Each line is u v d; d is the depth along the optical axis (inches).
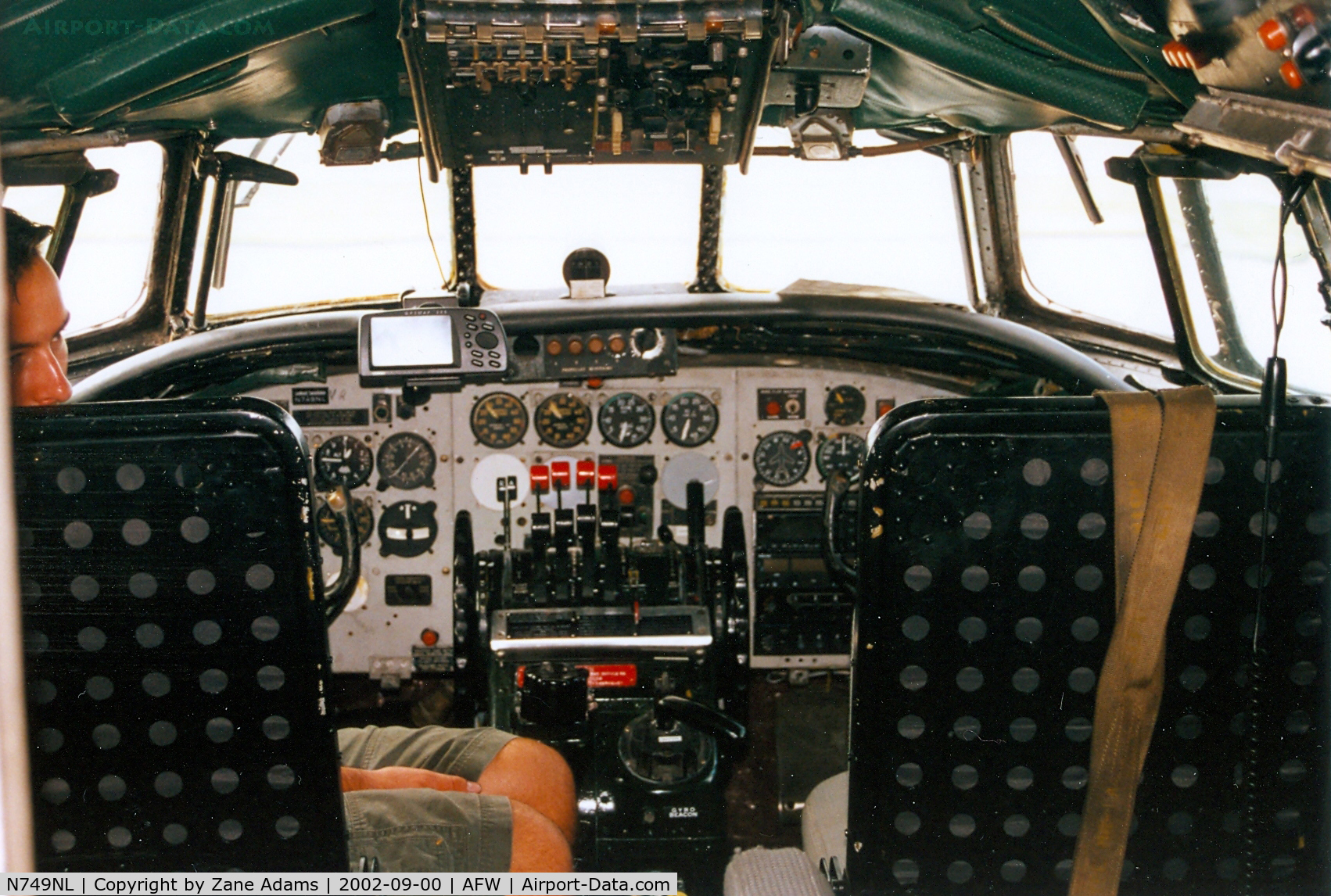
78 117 70.6
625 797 123.3
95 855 56.4
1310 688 56.1
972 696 55.6
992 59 75.7
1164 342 145.9
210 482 51.3
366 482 154.5
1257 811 57.7
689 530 147.9
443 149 96.7
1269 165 81.0
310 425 152.6
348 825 66.4
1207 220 130.3
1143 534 52.1
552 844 73.4
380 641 159.2
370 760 82.4
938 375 152.3
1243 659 55.4
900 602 54.1
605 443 154.8
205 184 134.4
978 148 139.1
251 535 52.0
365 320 127.4
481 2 73.8
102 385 128.4
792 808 134.4
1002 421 51.4
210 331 139.0
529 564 144.9
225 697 54.4
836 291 146.1
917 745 56.3
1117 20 65.8
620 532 156.6
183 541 52.0
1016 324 139.7
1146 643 53.2
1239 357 137.8
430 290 149.3
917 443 51.8
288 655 53.8
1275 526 53.4
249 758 55.4
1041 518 52.9
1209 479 52.9
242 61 82.3
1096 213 131.7
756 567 157.1
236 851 56.8
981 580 53.7
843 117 110.5
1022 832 57.7
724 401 154.1
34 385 63.2
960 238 149.8
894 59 94.0
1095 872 56.5
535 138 94.0
